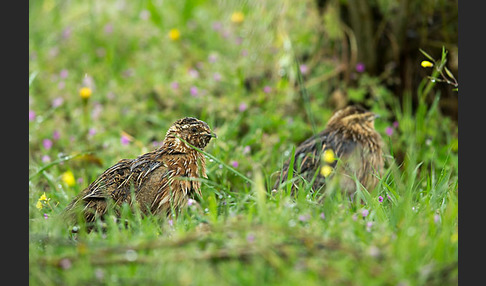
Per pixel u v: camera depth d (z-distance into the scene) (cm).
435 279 698
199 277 694
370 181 1230
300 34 1588
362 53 1546
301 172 1196
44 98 1642
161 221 1030
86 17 2006
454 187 1026
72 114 1551
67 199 1134
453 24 1513
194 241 764
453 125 1493
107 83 1730
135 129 1532
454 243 784
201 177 1124
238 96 1520
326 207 876
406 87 1543
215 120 1492
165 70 1742
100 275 718
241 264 724
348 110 1260
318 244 732
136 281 708
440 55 1527
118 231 881
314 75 1588
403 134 1409
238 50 1736
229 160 1262
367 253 727
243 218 851
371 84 1511
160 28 1952
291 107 1525
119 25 1925
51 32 1991
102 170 1313
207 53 1797
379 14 1551
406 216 862
